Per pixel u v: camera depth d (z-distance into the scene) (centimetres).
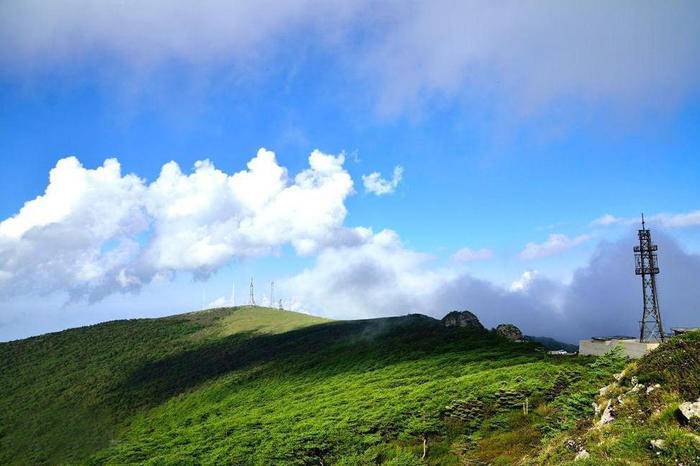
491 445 3306
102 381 11256
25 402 10562
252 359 11019
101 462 5859
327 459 3850
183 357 12412
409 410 4316
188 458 4806
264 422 5559
